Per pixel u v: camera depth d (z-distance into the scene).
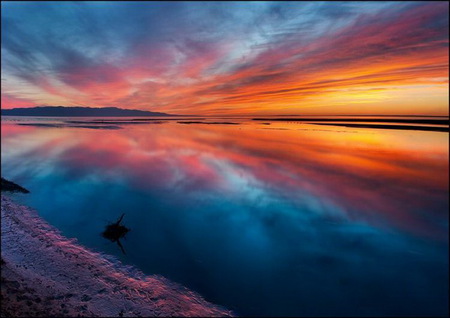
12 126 124.94
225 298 11.20
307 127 117.75
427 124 117.12
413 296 11.82
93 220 18.56
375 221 19.73
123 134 86.31
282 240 16.73
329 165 37.84
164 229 17.80
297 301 11.25
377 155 45.34
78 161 40.84
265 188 27.44
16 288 9.74
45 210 20.00
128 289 10.97
